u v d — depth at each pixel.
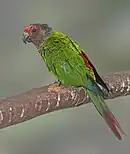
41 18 19.27
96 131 16.97
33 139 16.58
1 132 16.36
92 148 16.75
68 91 8.18
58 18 19.34
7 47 18.56
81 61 8.67
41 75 18.06
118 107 17.03
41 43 9.27
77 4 19.53
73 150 16.64
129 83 8.86
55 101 7.98
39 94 7.81
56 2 19.39
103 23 19.42
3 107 7.33
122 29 19.27
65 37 9.20
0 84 17.81
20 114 7.49
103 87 8.35
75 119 16.88
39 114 7.85
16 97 7.61
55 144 16.64
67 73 8.59
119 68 18.95
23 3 19.16
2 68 18.06
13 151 16.36
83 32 19.38
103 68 18.97
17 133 16.42
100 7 19.81
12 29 18.91
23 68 18.16
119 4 19.47
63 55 8.77
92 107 17.06
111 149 16.69
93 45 19.22
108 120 7.98
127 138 16.80
